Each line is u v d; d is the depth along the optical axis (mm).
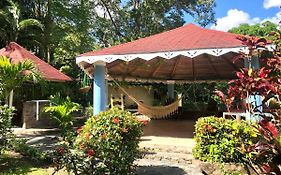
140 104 12836
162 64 14477
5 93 8070
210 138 6484
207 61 13797
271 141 2203
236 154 6035
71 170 5516
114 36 29438
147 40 10320
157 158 7328
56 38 22156
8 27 19734
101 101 9344
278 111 2520
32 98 14602
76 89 20625
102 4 28844
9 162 6930
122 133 5352
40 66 13320
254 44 3020
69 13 23422
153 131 11078
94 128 5367
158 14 28844
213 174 6082
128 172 5602
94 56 9188
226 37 9062
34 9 22922
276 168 2193
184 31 10930
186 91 20062
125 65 13008
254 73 2693
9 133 7457
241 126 4672
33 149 7707
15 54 12945
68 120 9172
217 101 16203
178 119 16312
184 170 6285
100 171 5137
